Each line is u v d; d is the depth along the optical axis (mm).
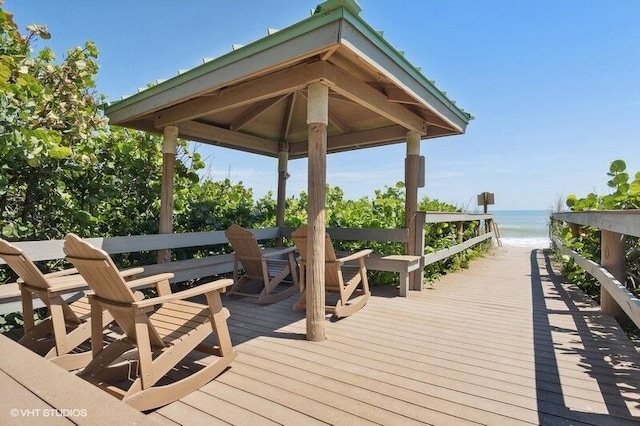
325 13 2465
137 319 1951
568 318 3650
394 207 6426
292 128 6055
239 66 3010
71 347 2475
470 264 7723
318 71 2900
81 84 4098
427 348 2801
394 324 3424
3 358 1438
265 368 2416
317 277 2965
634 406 1963
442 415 1860
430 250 5570
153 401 1893
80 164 4059
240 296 4586
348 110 5016
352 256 3857
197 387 2125
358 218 6125
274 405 1947
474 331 3225
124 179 4914
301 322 3502
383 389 2133
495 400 2020
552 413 1889
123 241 4031
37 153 3283
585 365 2504
